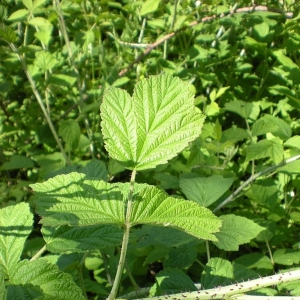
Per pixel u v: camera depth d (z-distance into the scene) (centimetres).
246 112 96
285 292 55
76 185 41
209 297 41
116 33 134
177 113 39
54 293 44
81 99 111
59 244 50
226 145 86
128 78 116
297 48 124
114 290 40
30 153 113
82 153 109
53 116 119
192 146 89
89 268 80
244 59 131
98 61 125
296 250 75
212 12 125
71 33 136
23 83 124
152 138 39
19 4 130
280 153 81
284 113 116
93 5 128
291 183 98
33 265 46
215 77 117
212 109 107
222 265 57
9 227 49
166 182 84
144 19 130
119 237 50
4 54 118
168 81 40
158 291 55
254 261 73
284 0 135
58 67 118
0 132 113
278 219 88
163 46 131
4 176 116
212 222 37
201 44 127
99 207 40
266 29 127
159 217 38
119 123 39
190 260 68
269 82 126
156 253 73
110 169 80
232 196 84
